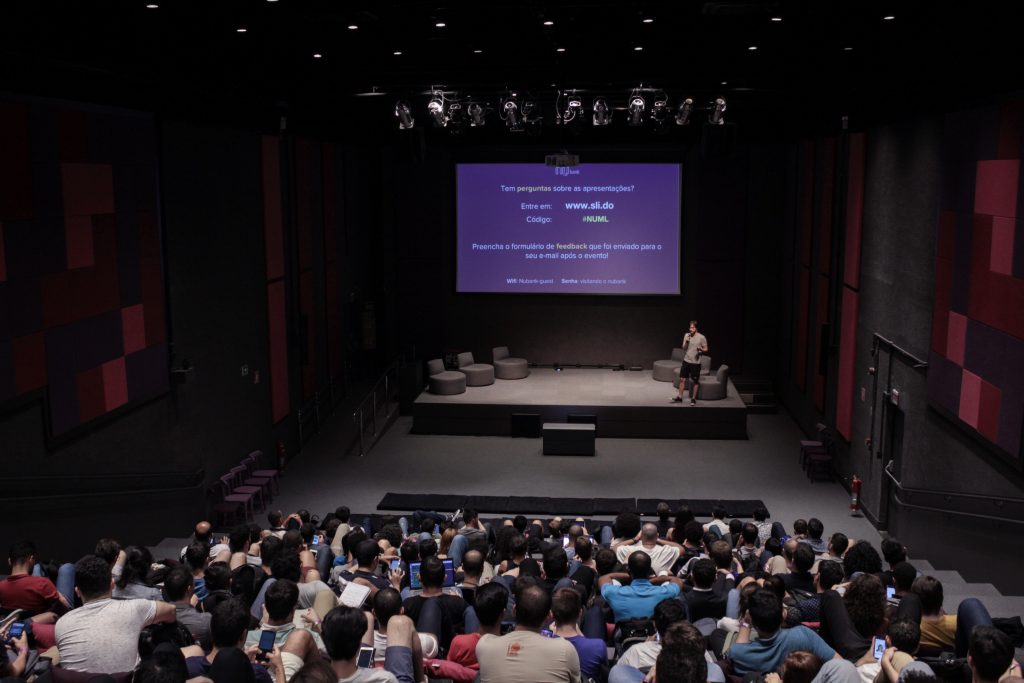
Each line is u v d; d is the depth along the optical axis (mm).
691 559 9688
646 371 24328
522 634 4418
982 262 11367
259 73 15539
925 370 13516
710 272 23969
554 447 19844
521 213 23969
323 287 22312
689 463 19297
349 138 23719
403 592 7148
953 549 12164
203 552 8047
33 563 6793
